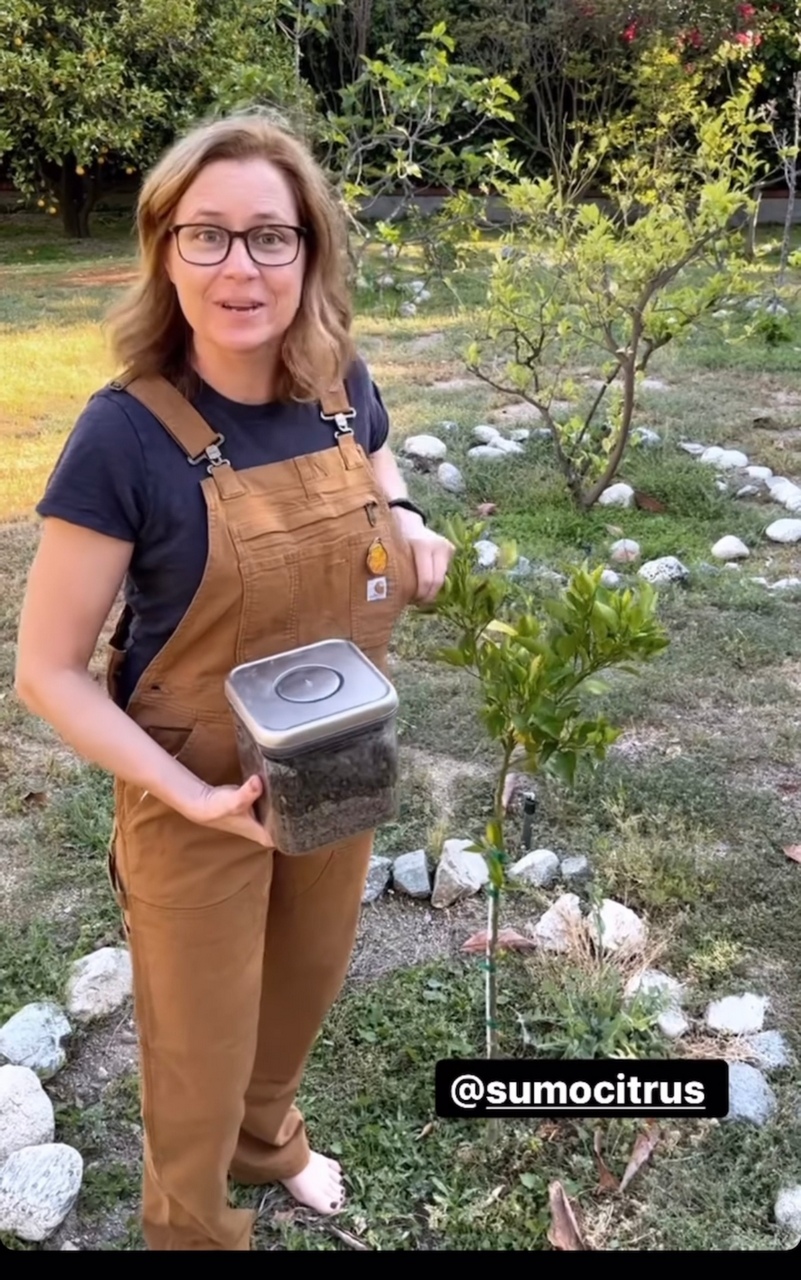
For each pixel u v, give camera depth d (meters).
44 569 1.42
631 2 12.35
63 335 8.23
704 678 3.91
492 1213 2.15
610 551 4.85
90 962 2.62
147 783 1.46
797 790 3.36
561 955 2.70
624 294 4.99
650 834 3.13
